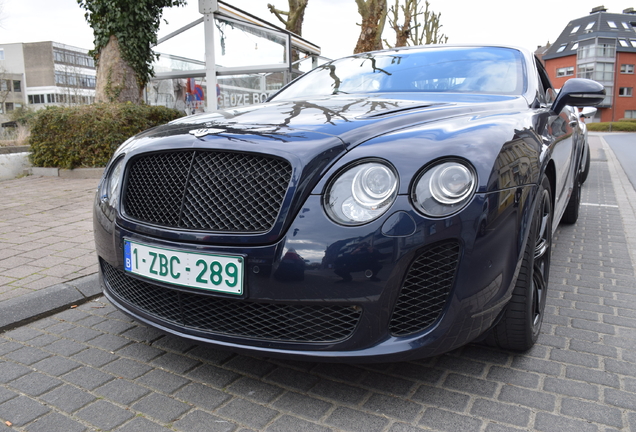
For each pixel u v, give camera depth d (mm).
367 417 1815
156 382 2076
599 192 7652
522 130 2072
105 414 1853
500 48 3268
